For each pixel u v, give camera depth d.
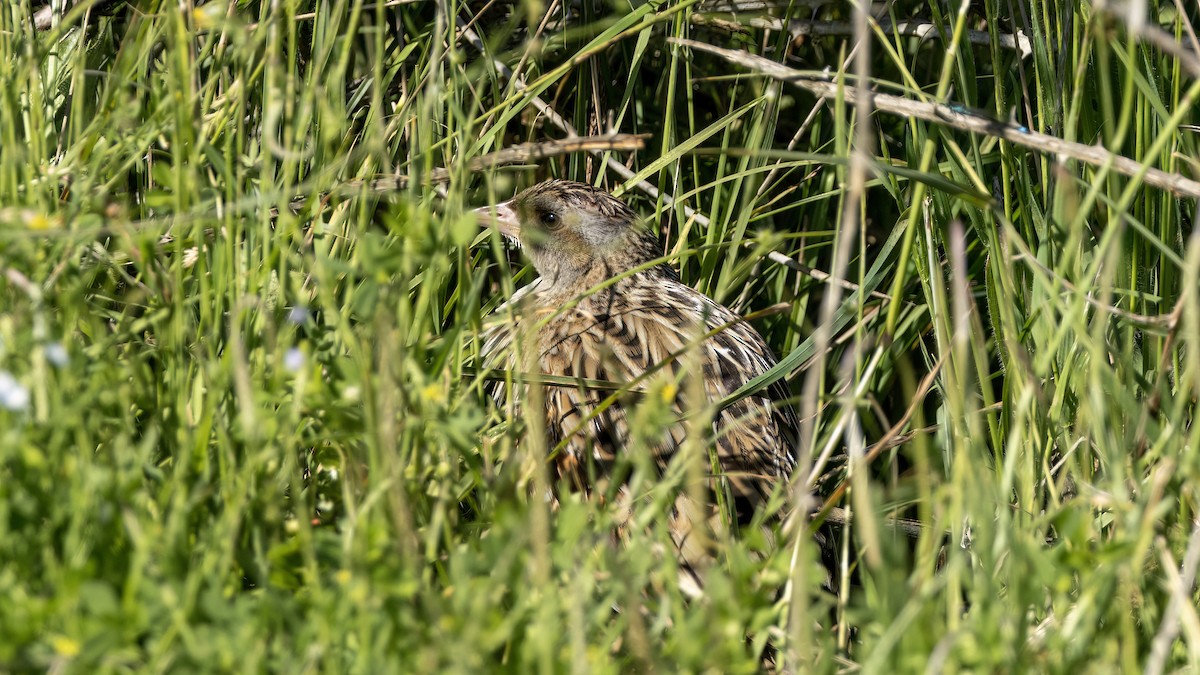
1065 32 7.82
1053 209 7.73
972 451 5.64
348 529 5.16
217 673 4.51
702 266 9.73
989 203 6.75
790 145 9.52
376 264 5.50
